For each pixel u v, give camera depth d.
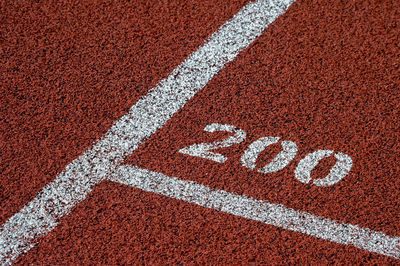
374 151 2.30
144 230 2.12
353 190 2.20
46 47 2.71
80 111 2.47
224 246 2.08
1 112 2.47
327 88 2.50
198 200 2.19
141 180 2.25
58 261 2.06
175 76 2.59
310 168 2.26
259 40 2.71
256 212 2.15
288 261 2.04
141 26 2.78
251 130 2.39
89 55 2.68
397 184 2.20
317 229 2.11
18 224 2.15
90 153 2.34
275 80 2.54
